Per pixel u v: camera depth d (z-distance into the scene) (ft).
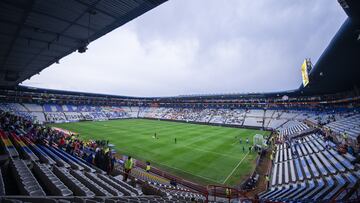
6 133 56.29
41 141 50.78
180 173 62.34
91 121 203.10
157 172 62.64
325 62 81.30
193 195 45.62
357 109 124.57
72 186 19.85
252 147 93.45
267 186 53.67
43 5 27.96
